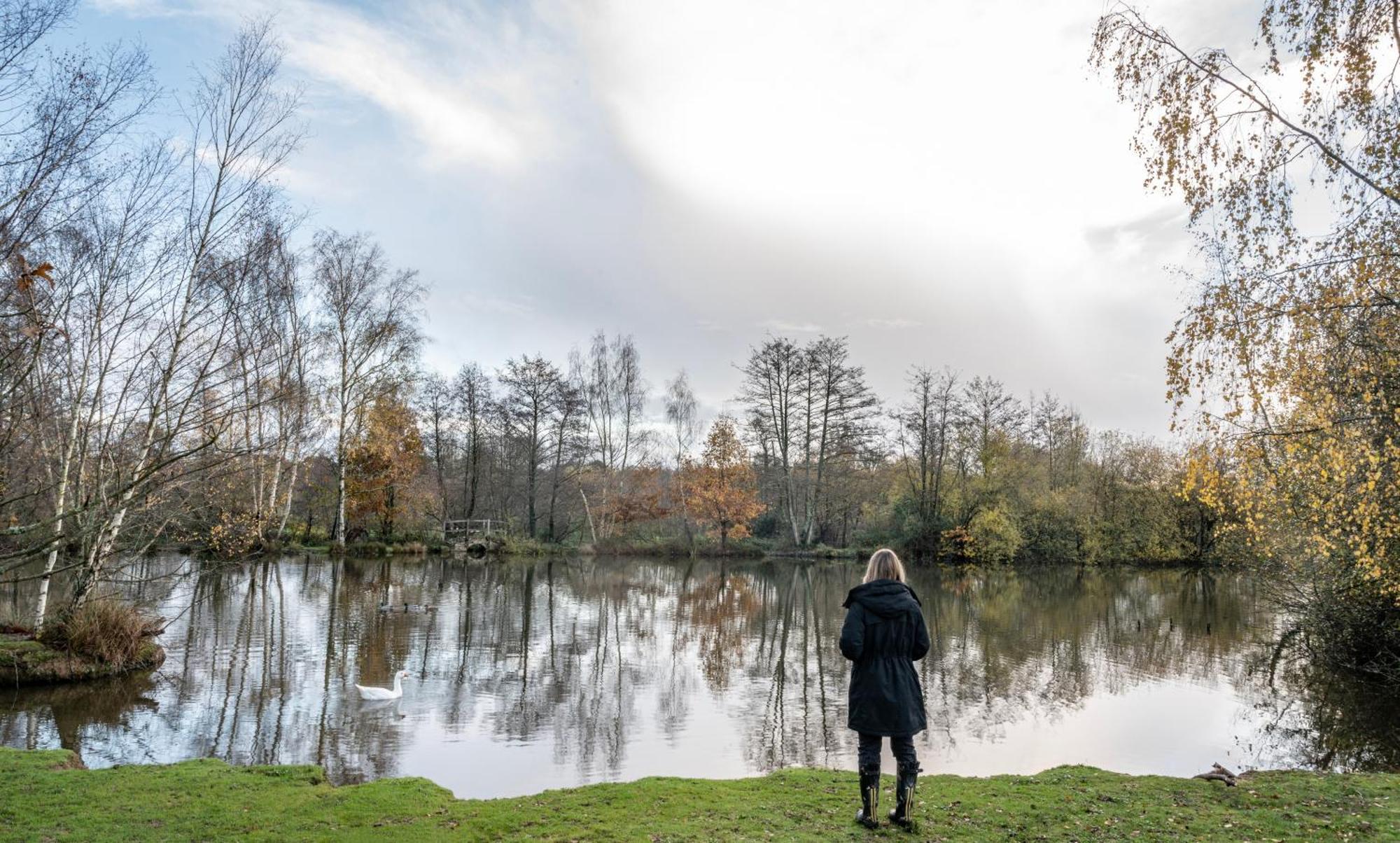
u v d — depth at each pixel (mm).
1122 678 16375
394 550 42125
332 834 6062
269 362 12125
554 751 10906
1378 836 6016
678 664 17078
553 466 52594
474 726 12016
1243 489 11906
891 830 5953
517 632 20234
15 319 8070
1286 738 12164
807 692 14805
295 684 14125
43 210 7414
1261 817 6473
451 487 53000
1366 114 10219
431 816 6512
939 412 50062
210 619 20406
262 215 12188
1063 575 42562
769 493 57344
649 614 24422
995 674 16641
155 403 10609
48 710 12148
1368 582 14609
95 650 14203
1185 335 11094
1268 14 10422
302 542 41156
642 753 10953
